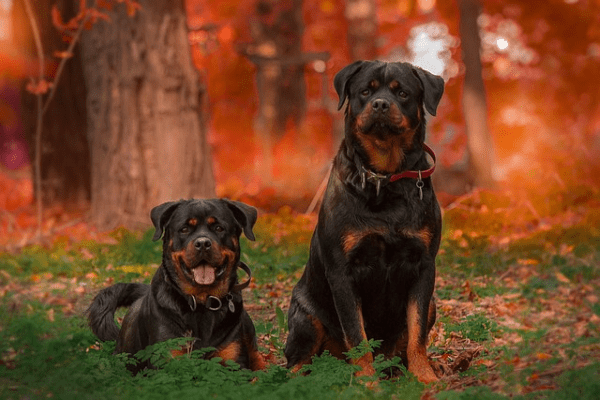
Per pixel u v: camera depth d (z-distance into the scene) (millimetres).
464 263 10031
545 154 15992
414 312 5922
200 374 5230
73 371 5250
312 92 35812
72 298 9094
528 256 10500
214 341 6047
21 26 18250
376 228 5805
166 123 14664
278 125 29078
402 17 34062
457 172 23922
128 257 10852
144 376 5879
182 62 14859
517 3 30766
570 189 14516
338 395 4945
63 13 18438
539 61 32781
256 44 29109
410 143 5957
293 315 6398
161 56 14680
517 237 12383
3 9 23219
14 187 25641
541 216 14172
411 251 5879
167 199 14602
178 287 6051
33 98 18453
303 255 10656
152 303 6121
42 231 14023
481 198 14586
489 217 13594
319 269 6145
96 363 5535
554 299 8758
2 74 18078
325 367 5371
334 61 35438
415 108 5992
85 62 15164
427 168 6062
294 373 5844
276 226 13750
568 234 11453
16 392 5230
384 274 5922
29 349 5859
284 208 14688
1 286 9789
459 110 31688
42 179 18438
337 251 5895
